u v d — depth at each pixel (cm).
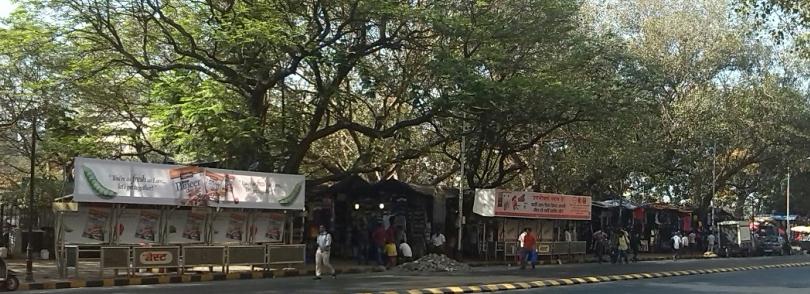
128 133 2791
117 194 1867
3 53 2414
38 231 2591
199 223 2111
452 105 2495
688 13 4069
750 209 6506
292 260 2284
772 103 4144
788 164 4841
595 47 3017
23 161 3322
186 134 2345
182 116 2334
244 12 2291
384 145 3109
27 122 2656
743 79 4219
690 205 4828
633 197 4656
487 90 2417
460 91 2430
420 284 1948
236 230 2195
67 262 1873
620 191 4038
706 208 4762
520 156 3706
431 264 2569
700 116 4003
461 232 2912
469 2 2517
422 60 2606
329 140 3519
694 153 4291
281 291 1705
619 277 2311
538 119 2734
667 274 2508
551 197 3203
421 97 2536
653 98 3503
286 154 2675
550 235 3356
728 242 4559
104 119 2838
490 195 2972
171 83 2444
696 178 4609
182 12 2480
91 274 1978
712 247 4469
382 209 3017
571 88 2603
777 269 2984
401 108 3066
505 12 2623
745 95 4166
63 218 1873
